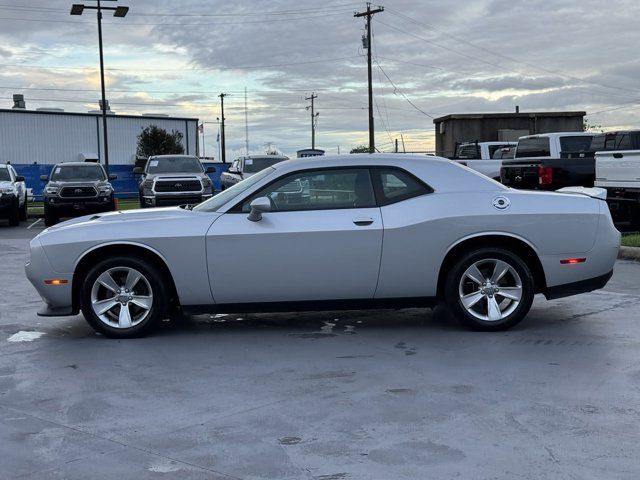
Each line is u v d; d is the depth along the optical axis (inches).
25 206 898.7
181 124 2630.4
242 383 203.2
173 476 142.6
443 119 1518.2
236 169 973.2
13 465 148.4
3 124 2310.5
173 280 251.0
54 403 187.8
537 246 254.2
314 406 182.7
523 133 1432.1
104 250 253.4
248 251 248.7
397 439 160.1
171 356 233.3
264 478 141.5
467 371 211.9
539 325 270.4
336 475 142.2
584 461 147.4
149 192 813.9
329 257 249.3
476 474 141.8
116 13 1231.5
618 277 387.2
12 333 269.0
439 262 253.0
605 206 260.4
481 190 257.3
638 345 240.7
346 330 267.9
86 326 279.4
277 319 288.5
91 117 2459.4
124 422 173.0
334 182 256.7
